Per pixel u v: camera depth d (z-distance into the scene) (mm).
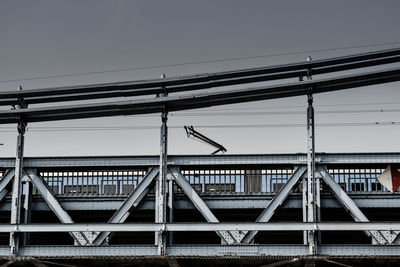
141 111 42344
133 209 41688
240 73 42469
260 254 39219
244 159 41906
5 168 43219
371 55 42594
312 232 38750
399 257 38312
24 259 40000
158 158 42219
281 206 42062
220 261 40812
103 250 39938
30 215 42594
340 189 40781
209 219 40656
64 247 40156
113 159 42594
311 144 40688
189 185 41625
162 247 39281
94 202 43438
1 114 42250
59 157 42719
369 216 45688
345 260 39688
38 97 43219
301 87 41562
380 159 40938
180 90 42812
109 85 42781
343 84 41594
